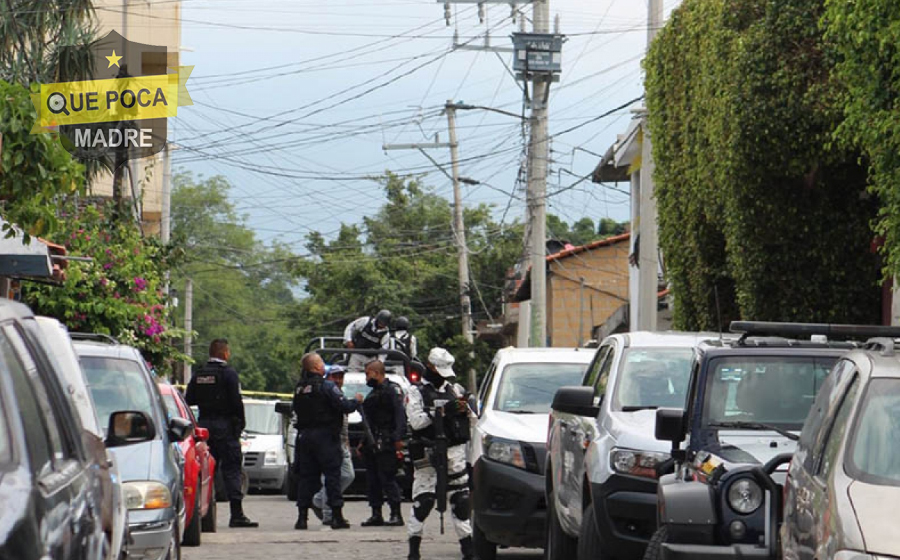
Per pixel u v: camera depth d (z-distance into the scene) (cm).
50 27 5856
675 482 2072
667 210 5834
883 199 3450
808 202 4525
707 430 2297
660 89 5866
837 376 1823
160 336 5862
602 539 2533
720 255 5469
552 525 3111
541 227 8094
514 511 3331
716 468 2102
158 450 2850
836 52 4031
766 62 4300
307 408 4422
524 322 9650
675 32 5650
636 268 9825
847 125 3397
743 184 4491
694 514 1983
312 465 4450
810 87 4219
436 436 3484
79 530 1311
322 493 4744
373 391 4609
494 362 4000
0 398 1216
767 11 4325
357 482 6400
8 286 4944
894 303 4247
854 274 4584
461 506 3566
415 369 5906
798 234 4544
